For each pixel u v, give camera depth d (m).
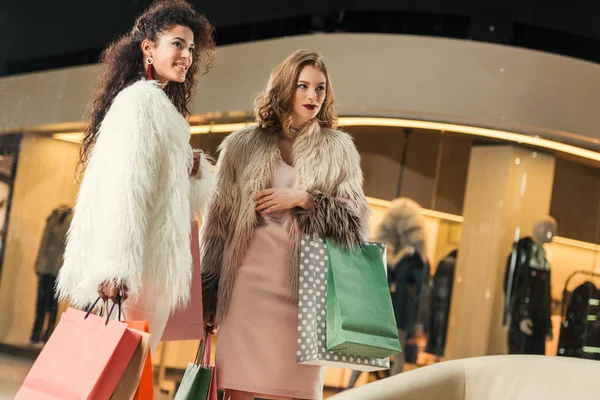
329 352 2.51
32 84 6.61
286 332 2.58
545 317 6.01
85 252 2.32
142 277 2.30
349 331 2.47
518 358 2.42
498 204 5.96
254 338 2.57
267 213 2.65
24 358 6.80
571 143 6.03
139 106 2.34
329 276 2.58
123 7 6.01
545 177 6.03
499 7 5.75
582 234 6.12
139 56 2.59
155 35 2.54
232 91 5.91
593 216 6.15
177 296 2.36
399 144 5.98
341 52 5.86
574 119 5.84
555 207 6.05
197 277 2.53
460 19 5.76
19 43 6.53
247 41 5.89
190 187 2.52
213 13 5.83
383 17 5.82
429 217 5.94
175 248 2.32
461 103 5.81
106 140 2.35
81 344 2.11
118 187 2.26
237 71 5.89
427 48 5.77
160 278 2.31
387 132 5.98
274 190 2.62
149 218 2.32
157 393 5.74
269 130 2.76
